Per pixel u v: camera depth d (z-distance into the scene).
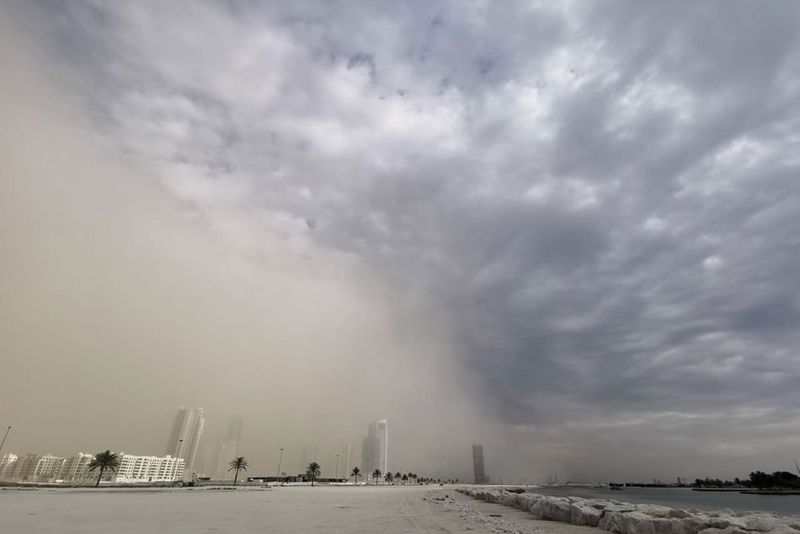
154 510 31.77
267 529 21.67
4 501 39.50
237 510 33.25
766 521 19.66
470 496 69.69
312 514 30.62
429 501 50.81
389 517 28.77
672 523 19.36
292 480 194.38
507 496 46.09
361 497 59.78
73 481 160.50
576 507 26.58
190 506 36.66
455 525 24.38
